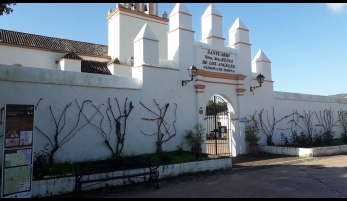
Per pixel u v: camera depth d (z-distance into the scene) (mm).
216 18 16109
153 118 12852
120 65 20219
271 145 17516
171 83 13672
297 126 19828
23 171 7082
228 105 16734
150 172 8805
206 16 16188
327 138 17969
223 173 10859
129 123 12070
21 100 9586
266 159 14508
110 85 11625
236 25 17328
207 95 15039
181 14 14531
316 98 21422
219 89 15688
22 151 7094
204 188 8500
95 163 8688
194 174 10641
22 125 7137
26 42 20422
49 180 7738
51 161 9875
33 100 9820
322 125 21531
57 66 20281
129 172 9109
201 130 14328
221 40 16156
